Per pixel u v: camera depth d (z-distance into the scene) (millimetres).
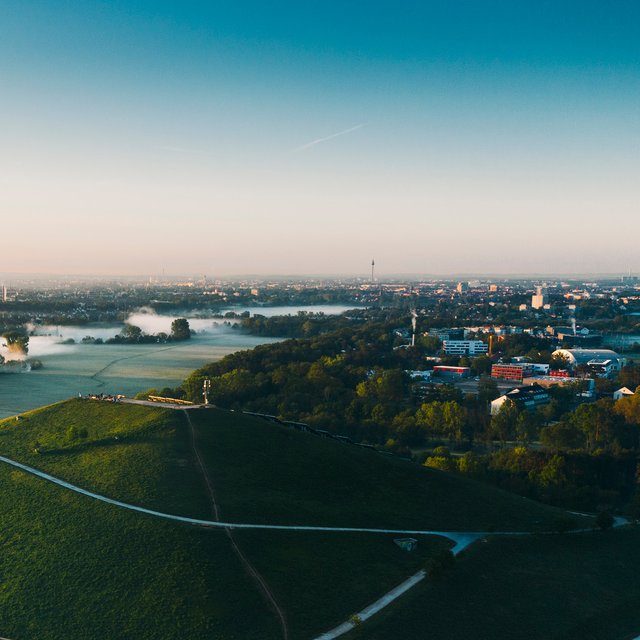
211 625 114125
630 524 191875
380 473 191250
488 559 148125
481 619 124625
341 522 156625
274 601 121312
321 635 114250
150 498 154375
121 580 125938
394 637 115125
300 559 136125
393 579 134250
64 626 116000
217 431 197250
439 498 183125
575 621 129250
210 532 140875
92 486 163500
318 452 195875
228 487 163750
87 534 141125
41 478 171250
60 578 128250
